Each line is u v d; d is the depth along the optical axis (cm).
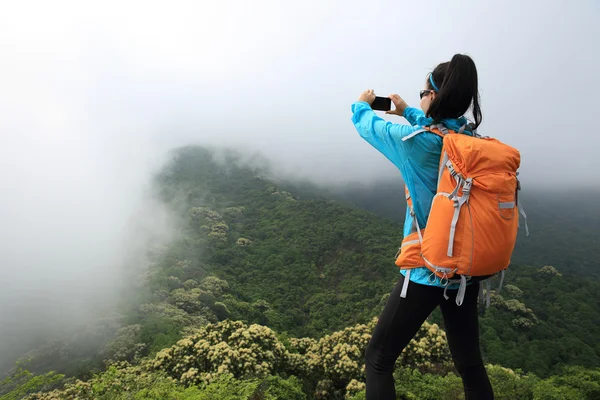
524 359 3578
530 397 648
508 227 163
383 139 195
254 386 527
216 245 8244
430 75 206
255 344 1223
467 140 170
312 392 1298
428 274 182
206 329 1320
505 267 171
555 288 5656
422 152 183
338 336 1473
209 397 493
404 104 228
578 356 3791
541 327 4344
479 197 164
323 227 8800
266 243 8525
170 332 3597
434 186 184
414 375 632
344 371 1264
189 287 5878
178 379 1125
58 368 3400
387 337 195
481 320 4244
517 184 173
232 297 5697
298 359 1377
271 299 6219
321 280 6962
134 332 3669
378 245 7619
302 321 5528
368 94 230
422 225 189
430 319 3186
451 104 184
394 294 195
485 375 210
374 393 192
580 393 746
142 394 514
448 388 557
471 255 162
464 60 186
